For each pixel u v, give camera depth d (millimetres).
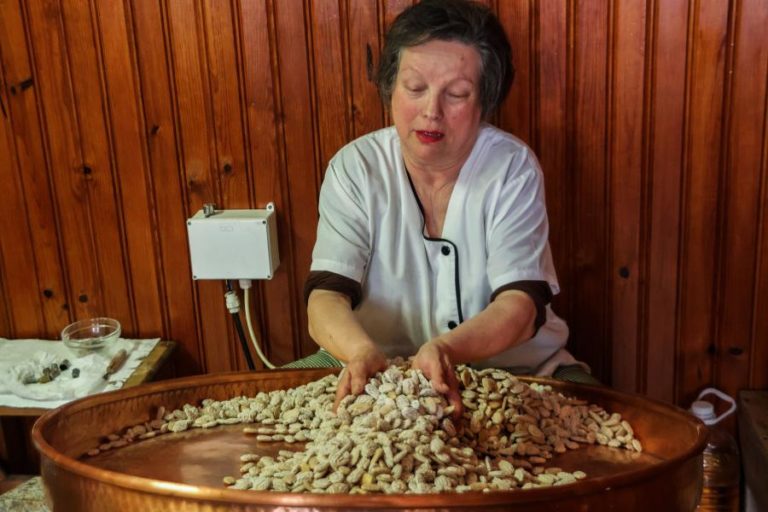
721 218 1859
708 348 1940
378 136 1676
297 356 2068
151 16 1858
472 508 988
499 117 1854
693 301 1916
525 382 1465
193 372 2105
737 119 1800
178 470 1229
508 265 1556
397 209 1637
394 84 1527
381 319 1700
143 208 1990
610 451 1291
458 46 1434
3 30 1892
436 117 1461
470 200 1604
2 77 1925
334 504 990
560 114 1841
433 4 1453
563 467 1238
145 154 1951
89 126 1943
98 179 1979
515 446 1268
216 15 1846
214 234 1912
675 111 1811
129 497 1062
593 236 1906
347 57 1849
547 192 1890
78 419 1316
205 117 1912
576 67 1812
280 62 1863
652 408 1323
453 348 1367
